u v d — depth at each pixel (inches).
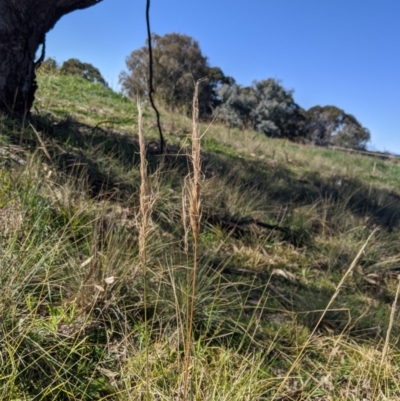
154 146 240.2
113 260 102.8
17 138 161.3
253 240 163.9
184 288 104.2
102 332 93.9
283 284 137.9
